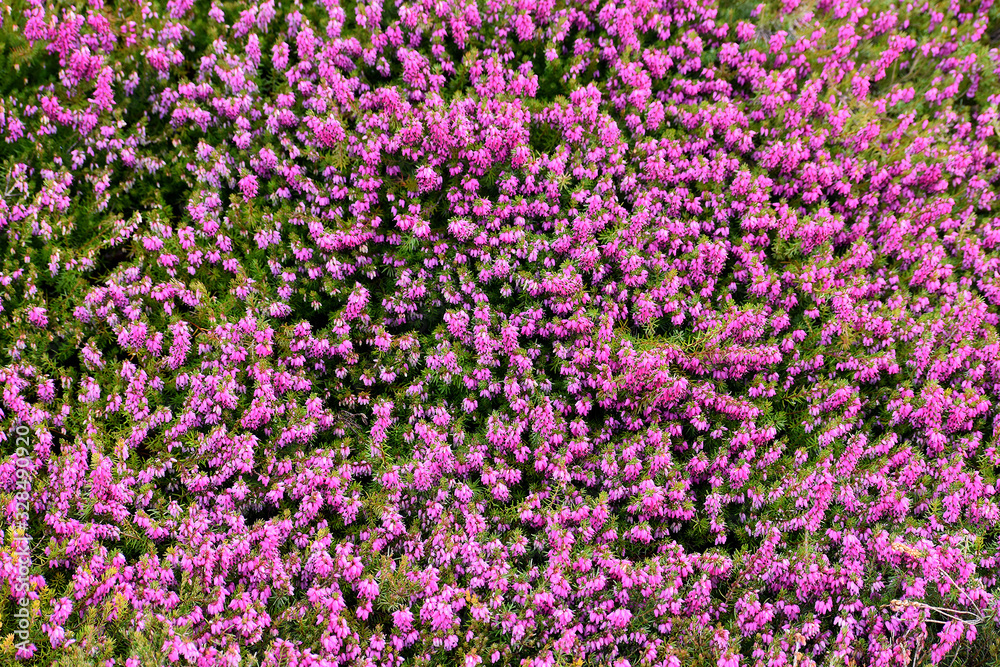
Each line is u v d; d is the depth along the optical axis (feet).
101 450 4.43
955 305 4.80
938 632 4.44
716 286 4.83
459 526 4.50
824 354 4.74
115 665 4.26
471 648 4.36
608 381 4.65
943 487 4.56
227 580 4.40
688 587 4.48
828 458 4.55
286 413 4.60
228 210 4.75
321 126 4.77
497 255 4.78
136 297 4.62
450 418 4.65
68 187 4.75
